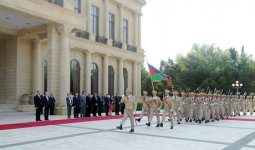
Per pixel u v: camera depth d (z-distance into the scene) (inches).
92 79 1417.3
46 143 402.0
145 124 669.9
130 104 540.1
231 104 943.7
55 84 932.0
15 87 1053.8
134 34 1742.1
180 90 2433.6
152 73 768.9
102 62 1465.3
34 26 995.9
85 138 450.3
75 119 773.9
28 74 1098.7
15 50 1067.9
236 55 2787.9
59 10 927.7
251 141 438.3
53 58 932.0
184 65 2454.5
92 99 906.1
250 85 2388.0
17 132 511.2
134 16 1749.5
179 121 688.4
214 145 399.9
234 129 590.2
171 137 469.1
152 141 427.8
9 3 763.4
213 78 2204.7
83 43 1301.7
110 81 1544.0
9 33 1036.5
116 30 1589.6
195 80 2333.9
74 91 1304.1
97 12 1462.8
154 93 632.4
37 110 709.9
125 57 1596.9
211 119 796.6
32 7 831.1
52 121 707.4
